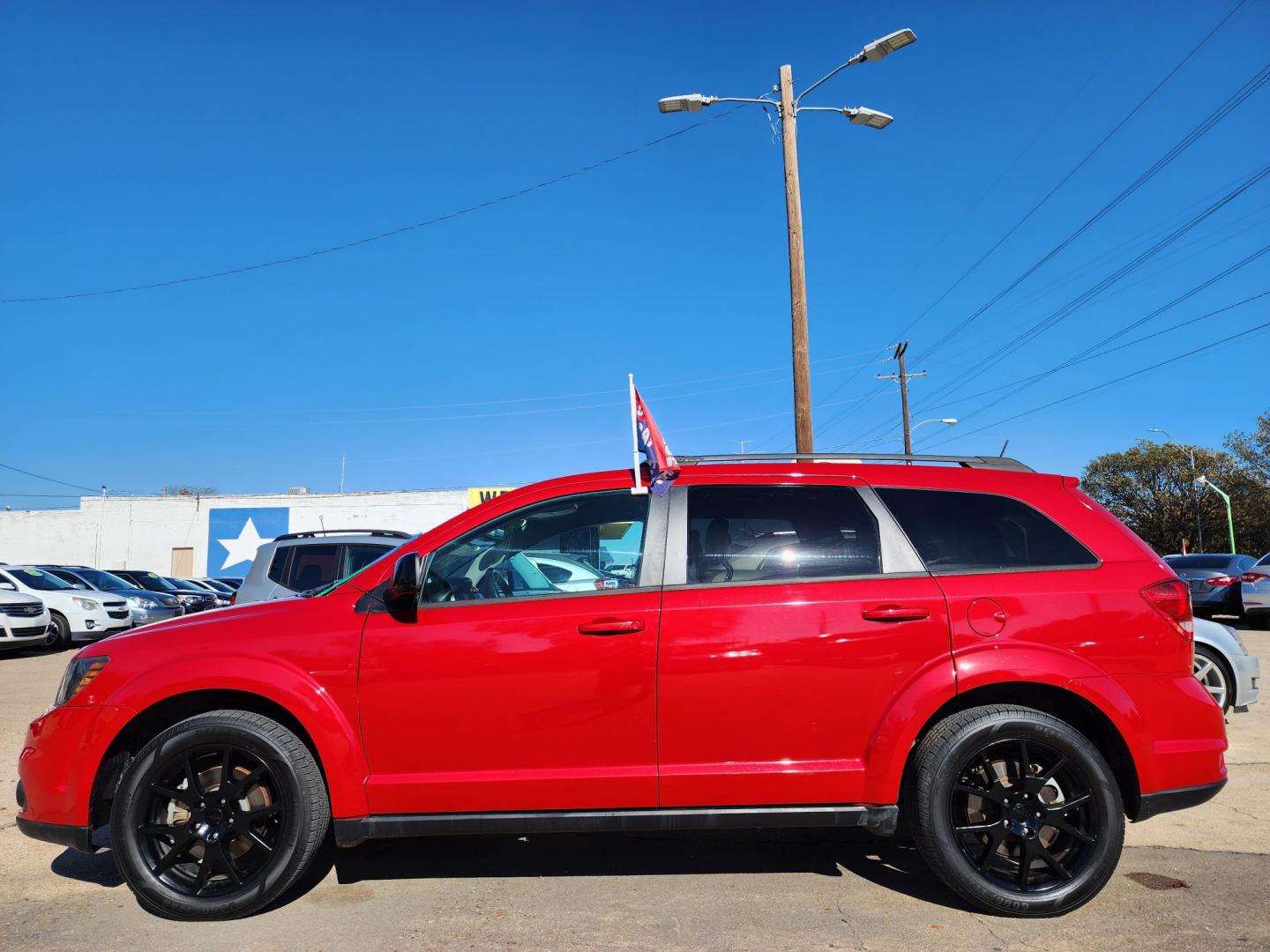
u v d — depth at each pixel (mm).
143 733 3855
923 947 3293
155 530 37781
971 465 4246
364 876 4082
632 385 4059
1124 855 4309
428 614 3695
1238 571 15344
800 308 13539
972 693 3695
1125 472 52812
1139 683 3623
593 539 3877
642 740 3590
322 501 37562
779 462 4105
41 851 4543
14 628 13852
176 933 3465
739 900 3762
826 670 3598
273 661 3627
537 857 4336
